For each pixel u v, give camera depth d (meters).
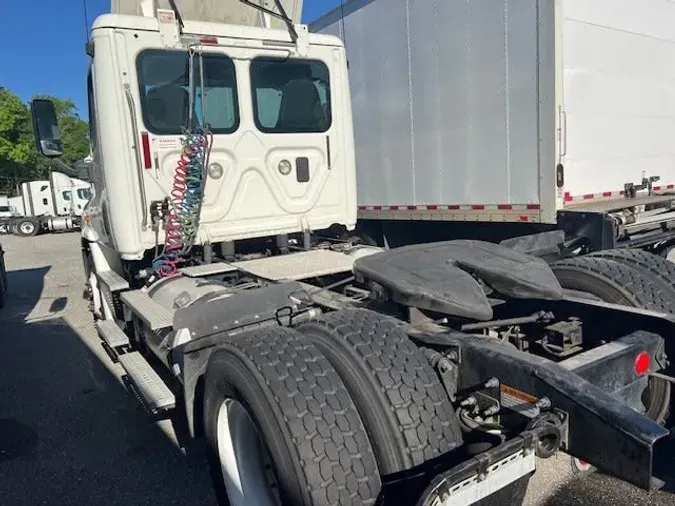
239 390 2.26
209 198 4.29
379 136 7.64
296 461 1.98
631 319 2.71
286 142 4.56
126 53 3.94
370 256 3.04
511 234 6.45
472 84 6.17
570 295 3.18
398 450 2.08
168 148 4.14
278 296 3.04
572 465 3.17
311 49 4.63
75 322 7.51
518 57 5.65
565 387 1.97
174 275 4.07
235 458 2.57
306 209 4.72
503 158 5.96
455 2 6.21
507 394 2.19
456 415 2.31
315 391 2.12
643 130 6.42
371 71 7.60
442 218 6.82
